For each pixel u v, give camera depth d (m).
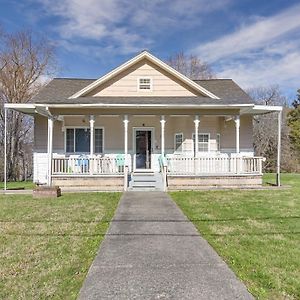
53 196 12.34
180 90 17.28
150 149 17.59
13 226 7.52
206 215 8.63
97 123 17.42
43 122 17.17
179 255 5.36
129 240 6.28
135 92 17.22
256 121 37.12
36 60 33.47
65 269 4.77
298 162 35.12
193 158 14.92
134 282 4.25
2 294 3.96
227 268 4.75
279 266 4.86
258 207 9.84
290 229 7.13
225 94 17.75
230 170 15.35
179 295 3.86
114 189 14.36
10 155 30.56
